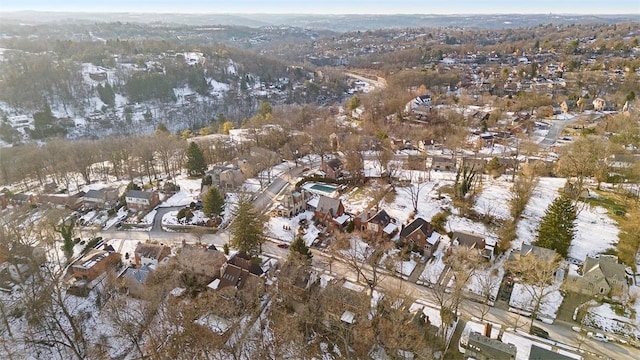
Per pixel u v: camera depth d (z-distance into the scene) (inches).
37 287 2701.8
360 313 2304.4
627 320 2381.9
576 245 3075.8
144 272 2709.2
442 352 2171.5
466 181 3878.0
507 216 3555.6
